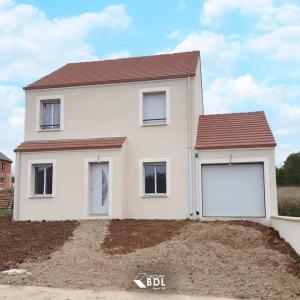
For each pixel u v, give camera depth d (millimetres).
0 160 76938
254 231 15039
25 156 19391
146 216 18594
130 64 22516
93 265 11602
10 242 14375
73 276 10656
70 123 20312
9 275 10727
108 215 18141
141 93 19703
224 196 18109
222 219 17797
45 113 21125
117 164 18359
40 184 19531
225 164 18188
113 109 19938
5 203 31766
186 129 18922
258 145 17641
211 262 11648
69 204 18625
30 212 18984
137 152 19281
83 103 20328
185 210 18281
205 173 18406
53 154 19094
